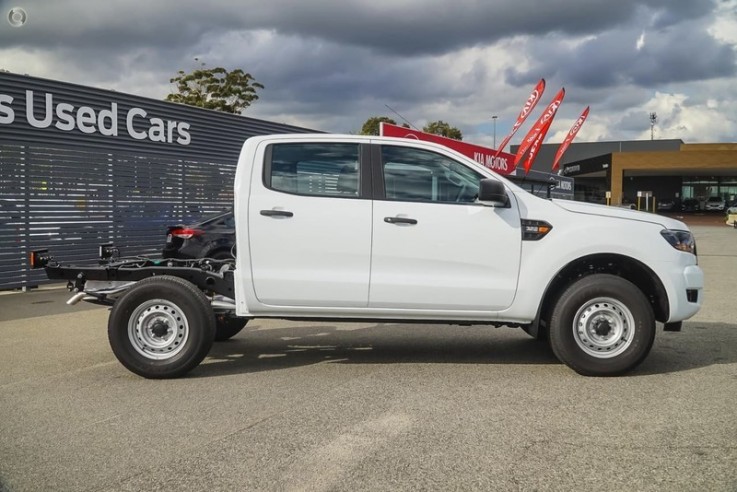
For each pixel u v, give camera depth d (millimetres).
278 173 5730
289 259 5637
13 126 11867
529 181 23156
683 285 5648
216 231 11406
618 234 5602
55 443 4125
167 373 5613
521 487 3436
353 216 5613
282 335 7699
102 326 8453
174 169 15547
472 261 5617
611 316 5582
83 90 13172
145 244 14758
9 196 11852
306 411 4727
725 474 3588
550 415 4594
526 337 7527
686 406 4789
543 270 5602
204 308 5648
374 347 6977
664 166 54219
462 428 4332
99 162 13586
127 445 4078
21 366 6223
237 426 4414
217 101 39562
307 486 3467
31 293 11773
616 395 5082
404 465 3723
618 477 3553
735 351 6668
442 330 8016
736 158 52531
